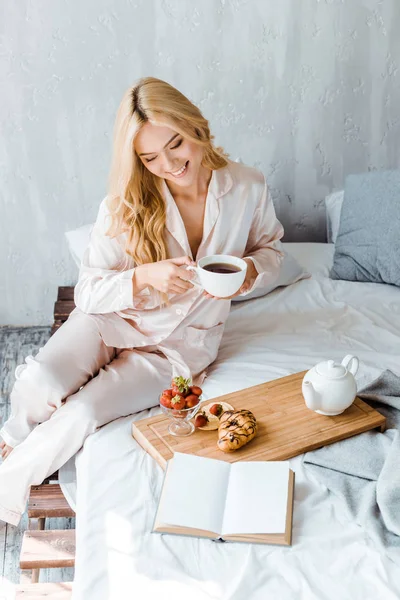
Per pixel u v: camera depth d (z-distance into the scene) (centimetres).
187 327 202
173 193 191
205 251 200
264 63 270
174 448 161
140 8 255
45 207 281
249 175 200
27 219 282
